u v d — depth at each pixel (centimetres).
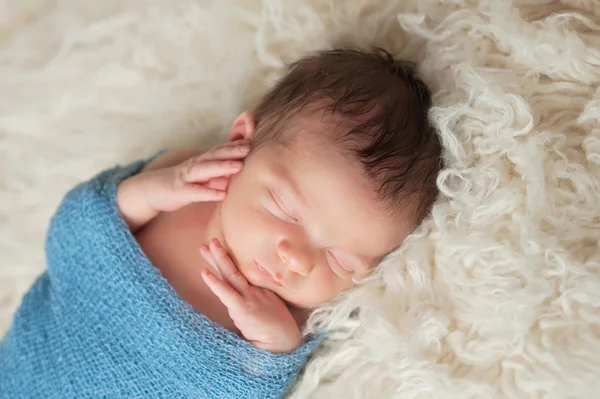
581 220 103
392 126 111
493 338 101
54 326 120
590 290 98
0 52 143
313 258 108
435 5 121
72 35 139
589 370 95
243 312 108
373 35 128
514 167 108
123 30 138
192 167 113
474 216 107
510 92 110
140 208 118
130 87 138
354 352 112
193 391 112
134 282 113
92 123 140
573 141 107
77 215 118
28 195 143
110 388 114
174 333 110
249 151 114
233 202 111
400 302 110
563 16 108
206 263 118
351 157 108
